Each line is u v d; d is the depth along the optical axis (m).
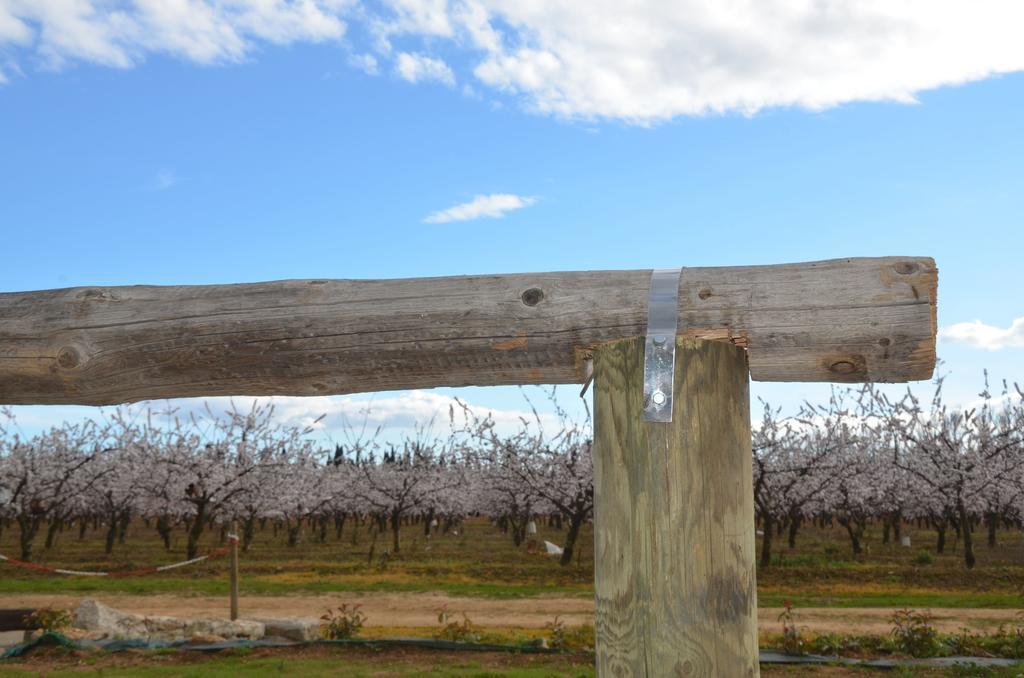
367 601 15.08
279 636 10.84
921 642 9.70
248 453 27.03
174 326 2.10
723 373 1.79
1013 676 8.38
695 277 1.85
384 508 32.19
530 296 1.93
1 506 23.88
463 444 28.53
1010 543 28.14
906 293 1.76
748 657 1.69
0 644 10.30
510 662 9.23
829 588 16.72
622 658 1.67
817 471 24.47
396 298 2.01
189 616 13.22
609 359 1.81
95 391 2.18
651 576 1.66
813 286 1.79
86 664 9.23
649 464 1.69
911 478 25.80
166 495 26.42
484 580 18.44
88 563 22.72
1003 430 23.30
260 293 2.09
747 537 1.74
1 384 2.21
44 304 2.19
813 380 1.93
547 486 24.02
